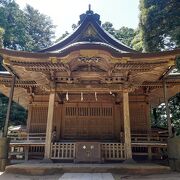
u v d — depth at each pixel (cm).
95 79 1155
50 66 1059
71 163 988
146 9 2177
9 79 1271
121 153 1020
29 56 1002
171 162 1026
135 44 2609
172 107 2630
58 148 1032
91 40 1311
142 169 840
